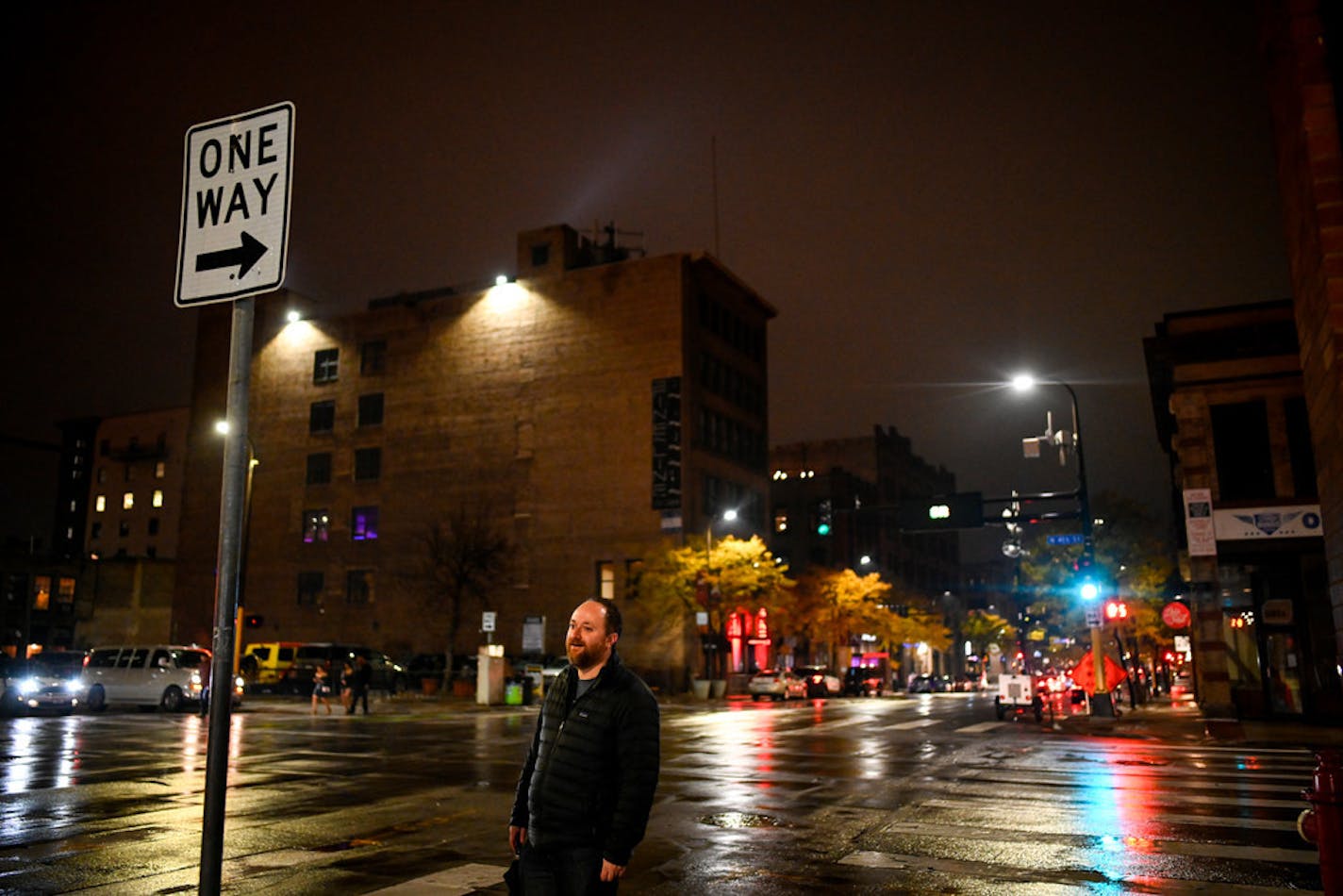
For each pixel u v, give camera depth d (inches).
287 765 673.6
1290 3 492.1
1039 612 1975.9
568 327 2409.0
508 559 2359.7
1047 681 1386.6
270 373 2827.3
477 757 725.3
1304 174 492.7
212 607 2746.1
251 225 172.2
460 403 2516.0
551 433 2380.7
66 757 702.5
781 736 962.1
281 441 2760.8
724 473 2417.6
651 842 414.6
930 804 514.3
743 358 2596.0
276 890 323.3
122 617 3149.6
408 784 579.8
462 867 358.6
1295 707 1141.7
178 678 1262.3
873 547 3720.5
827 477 3408.0
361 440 2637.8
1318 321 499.5
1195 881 339.3
